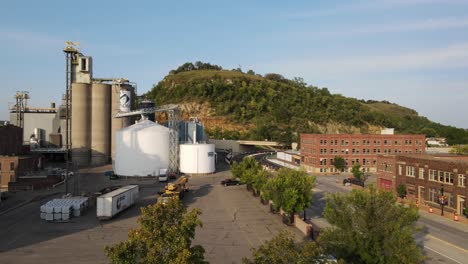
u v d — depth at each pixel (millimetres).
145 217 18594
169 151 94812
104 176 92500
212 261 31266
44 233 40469
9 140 96875
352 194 24562
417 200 57062
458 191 48625
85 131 116688
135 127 94875
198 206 55594
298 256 17406
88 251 34125
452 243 37438
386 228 21859
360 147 103625
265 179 57219
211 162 97625
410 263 20703
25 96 135625
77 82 118500
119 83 120438
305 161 108188
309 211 52312
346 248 22297
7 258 32125
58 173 88688
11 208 54250
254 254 18047
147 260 17094
